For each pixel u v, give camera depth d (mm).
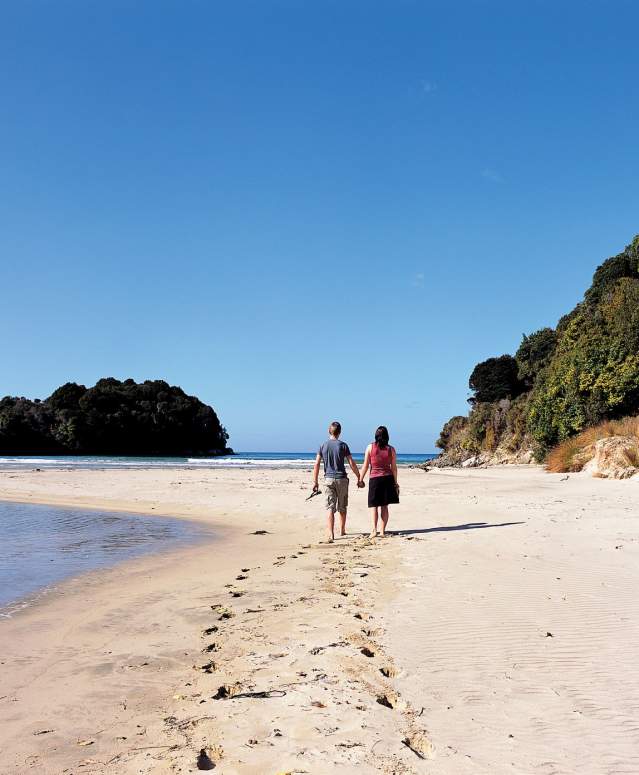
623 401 32938
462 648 4996
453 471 37031
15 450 93312
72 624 6180
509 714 3795
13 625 6168
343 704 3965
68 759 3398
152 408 105688
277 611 6355
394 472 11242
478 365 66812
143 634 5781
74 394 101875
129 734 3691
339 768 3172
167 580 8234
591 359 34875
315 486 11375
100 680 4621
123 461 68000
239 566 9102
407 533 11414
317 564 8844
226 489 22578
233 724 3752
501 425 52188
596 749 3346
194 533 13000
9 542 11734
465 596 6543
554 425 37031
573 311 60500
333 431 11438
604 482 19766
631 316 36062
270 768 3197
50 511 17453
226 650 5215
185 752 3424
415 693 4152
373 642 5219
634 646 4926
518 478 24422
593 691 4102
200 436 112812
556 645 4996
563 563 7910
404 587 7086
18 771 3275
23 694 4391
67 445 95625
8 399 99688
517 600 6312
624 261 52625
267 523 14438
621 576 7121
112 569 9062
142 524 14570
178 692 4340
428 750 3418
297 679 4434
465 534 10703
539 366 62250
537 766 3182
